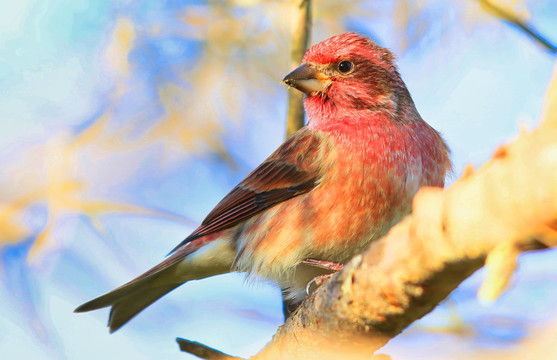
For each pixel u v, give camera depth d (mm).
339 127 10156
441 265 4848
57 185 11992
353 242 9789
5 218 11539
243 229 10766
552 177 3783
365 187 9703
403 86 10625
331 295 6203
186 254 11039
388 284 5484
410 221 5090
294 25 10938
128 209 12352
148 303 11336
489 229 4180
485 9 10258
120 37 12570
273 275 10273
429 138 10219
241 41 12852
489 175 4113
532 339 3992
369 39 10891
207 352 6809
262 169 10688
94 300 10844
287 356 6898
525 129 3943
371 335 6102
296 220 10008
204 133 13117
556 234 3910
